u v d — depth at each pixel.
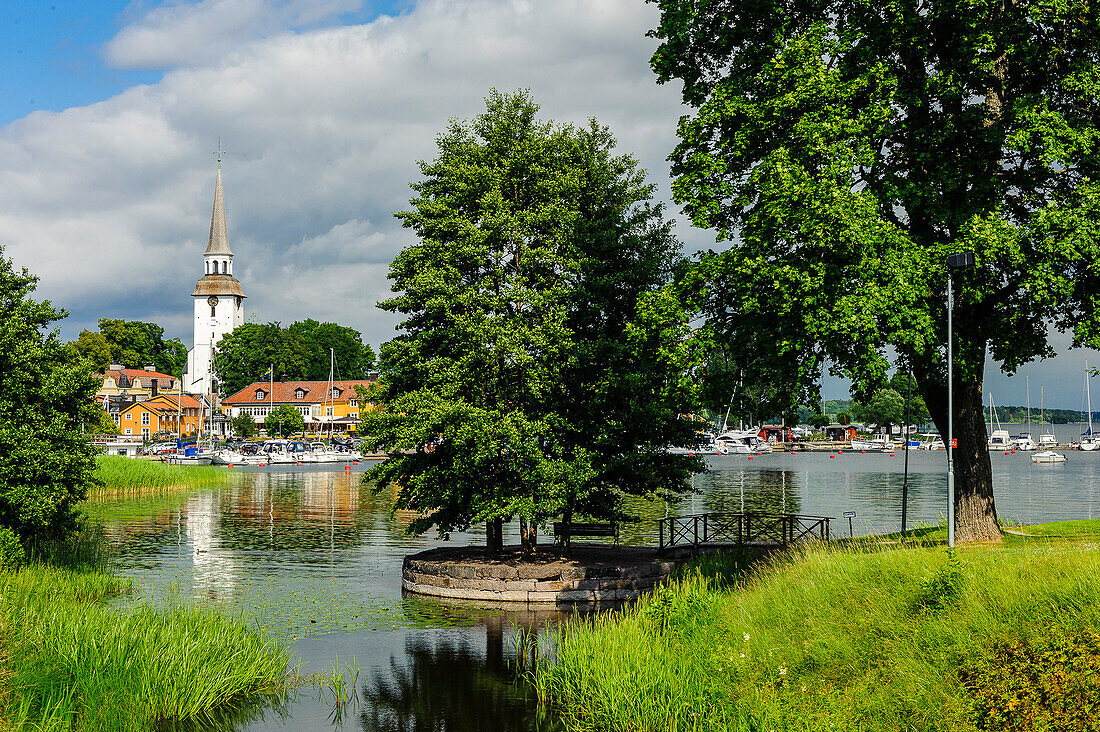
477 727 16.58
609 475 29.81
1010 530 25.84
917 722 13.11
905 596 16.52
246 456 115.50
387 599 28.38
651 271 29.50
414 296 29.22
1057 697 12.12
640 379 27.62
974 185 21.38
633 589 28.23
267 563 35.53
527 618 25.67
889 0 22.03
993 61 21.45
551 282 28.92
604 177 30.81
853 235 19.09
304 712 17.25
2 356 28.53
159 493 69.50
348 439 150.50
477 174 29.27
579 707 16.98
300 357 178.12
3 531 26.64
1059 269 20.20
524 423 27.11
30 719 14.38
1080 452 151.88
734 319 22.50
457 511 30.64
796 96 21.06
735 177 23.36
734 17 24.05
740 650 16.92
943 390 24.22
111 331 195.12
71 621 18.16
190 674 17.42
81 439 29.97
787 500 64.94
